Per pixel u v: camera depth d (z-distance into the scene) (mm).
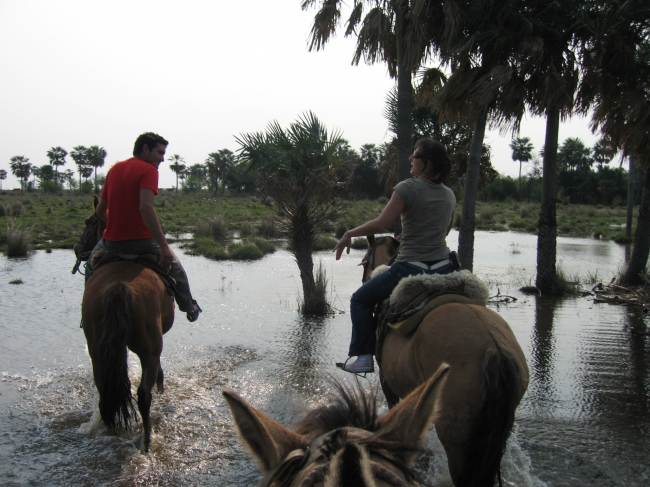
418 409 1667
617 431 5199
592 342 8188
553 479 4293
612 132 11523
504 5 9469
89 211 37156
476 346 3010
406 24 10031
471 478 2863
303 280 10055
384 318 3863
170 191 110312
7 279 12828
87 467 4383
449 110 10312
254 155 9648
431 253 3908
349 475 1218
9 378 6371
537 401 5930
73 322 8992
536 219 37812
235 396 1556
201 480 4223
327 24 10852
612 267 16453
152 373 4793
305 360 7191
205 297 11320
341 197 10219
